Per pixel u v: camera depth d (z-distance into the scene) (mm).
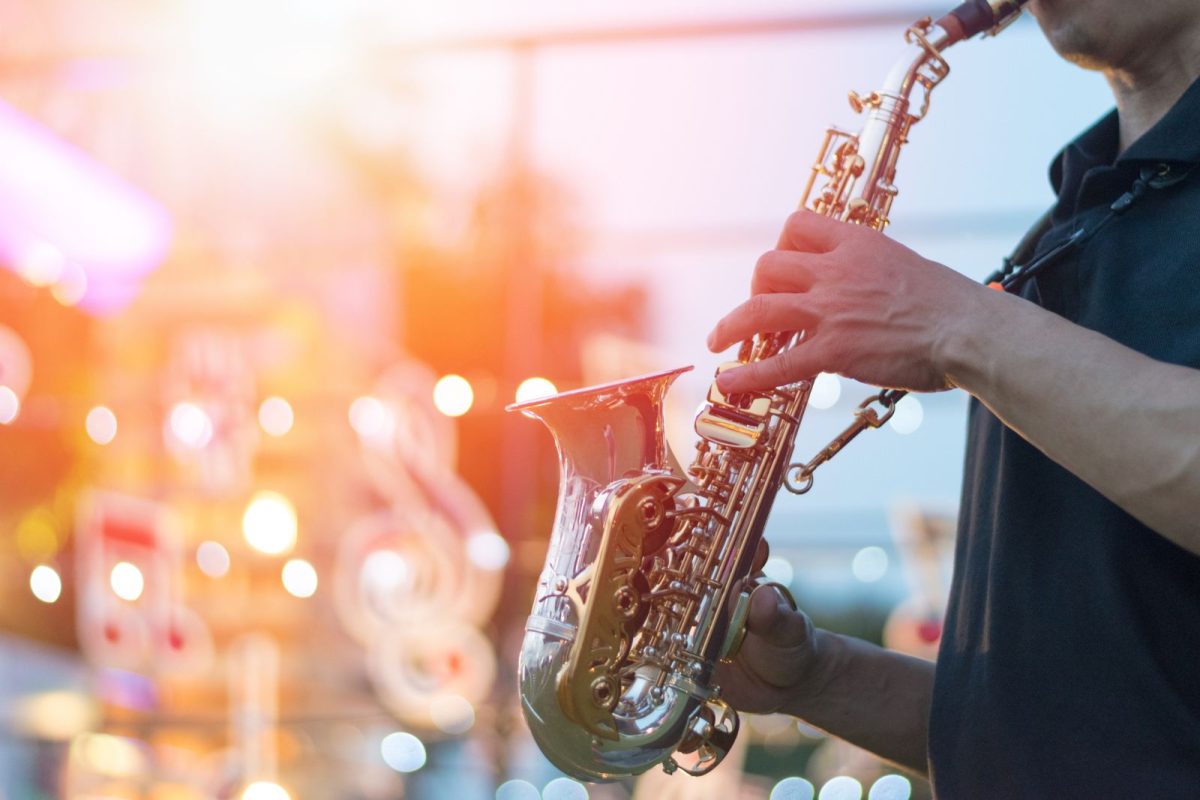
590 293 4363
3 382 4504
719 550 1354
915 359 1156
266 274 4484
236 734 4250
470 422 4254
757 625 1429
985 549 1363
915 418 4125
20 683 4383
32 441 4512
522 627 4160
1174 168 1245
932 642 4059
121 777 4297
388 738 4172
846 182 1433
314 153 4445
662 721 1319
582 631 1288
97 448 4496
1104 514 1202
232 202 4523
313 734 4211
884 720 1522
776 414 1366
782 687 1512
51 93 4551
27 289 4570
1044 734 1219
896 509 4137
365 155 4395
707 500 1372
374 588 4234
